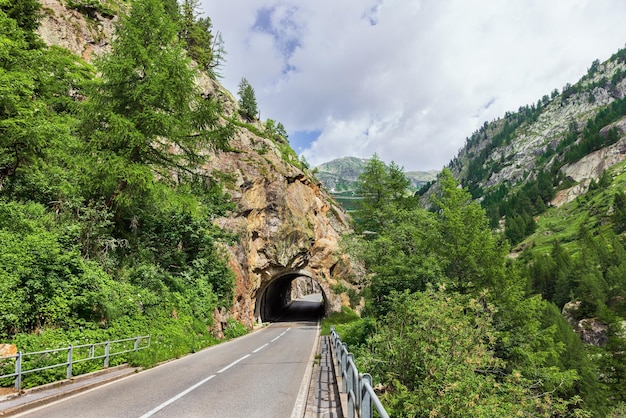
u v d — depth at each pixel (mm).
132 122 15953
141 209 20922
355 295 43688
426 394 10492
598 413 32656
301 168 55312
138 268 18750
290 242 41906
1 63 12883
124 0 43406
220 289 27969
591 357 43625
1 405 7164
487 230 25016
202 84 47625
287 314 58969
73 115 18359
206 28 58844
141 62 16703
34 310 11305
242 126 47000
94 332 12508
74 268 13398
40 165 15406
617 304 73500
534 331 23797
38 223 13984
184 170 19594
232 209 29938
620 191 147250
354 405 5156
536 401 14180
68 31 33938
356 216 39344
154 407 7512
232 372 12289
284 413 7098
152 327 16609
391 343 13086
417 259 22188
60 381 9258
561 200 190750
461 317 12875
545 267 97188
